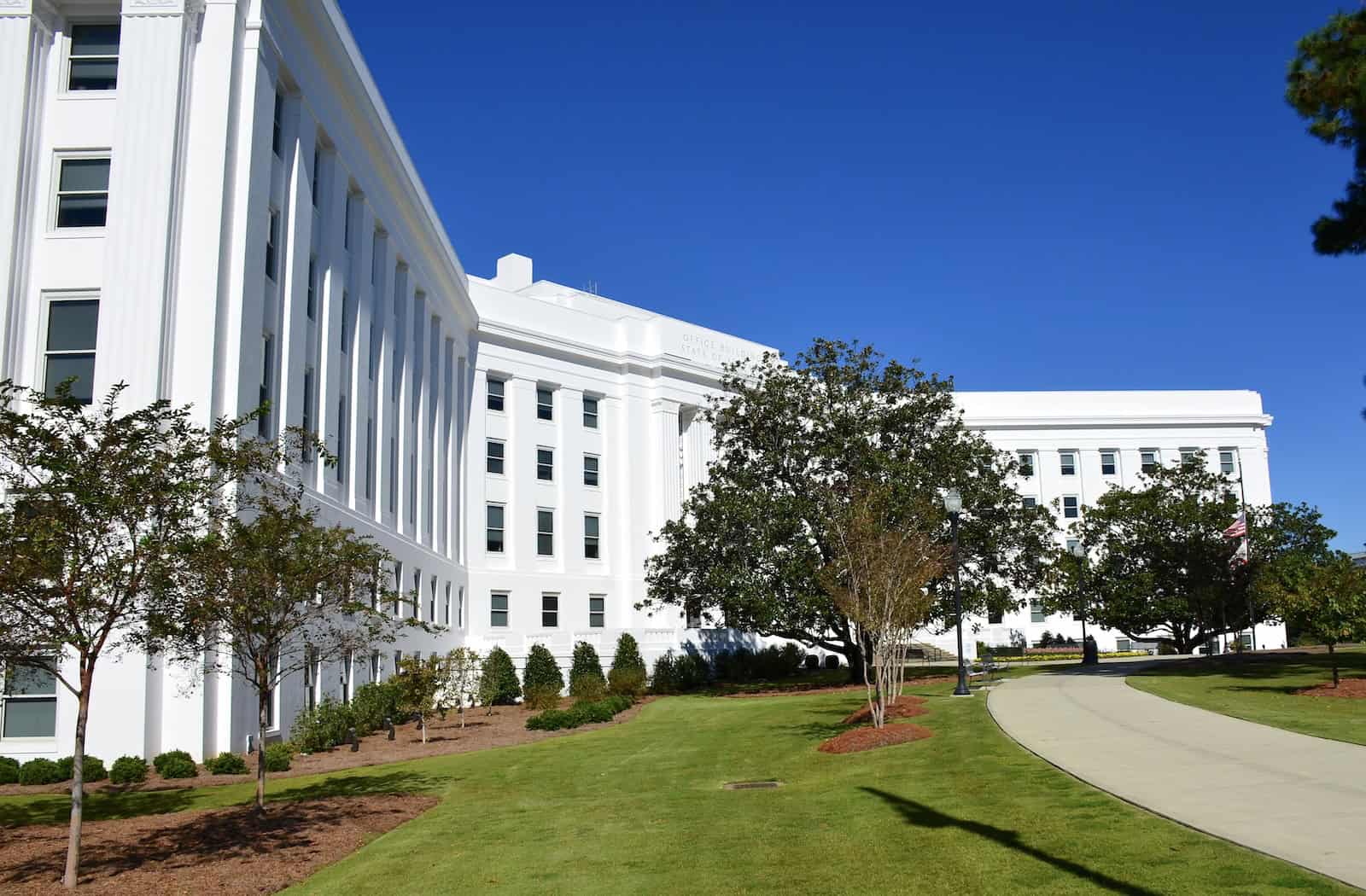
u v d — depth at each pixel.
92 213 19.64
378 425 29.61
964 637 57.56
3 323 18.66
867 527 20.55
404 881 9.88
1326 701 18.83
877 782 13.53
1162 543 40.72
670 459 48.00
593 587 45.06
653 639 43.38
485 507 42.38
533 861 10.42
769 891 8.51
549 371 45.34
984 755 14.54
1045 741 15.37
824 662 50.66
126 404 18.17
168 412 11.07
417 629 32.25
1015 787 11.99
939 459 35.16
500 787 16.23
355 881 9.98
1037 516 37.00
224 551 11.17
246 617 11.90
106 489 9.96
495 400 43.84
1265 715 16.89
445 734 25.25
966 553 35.50
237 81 20.22
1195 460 44.84
